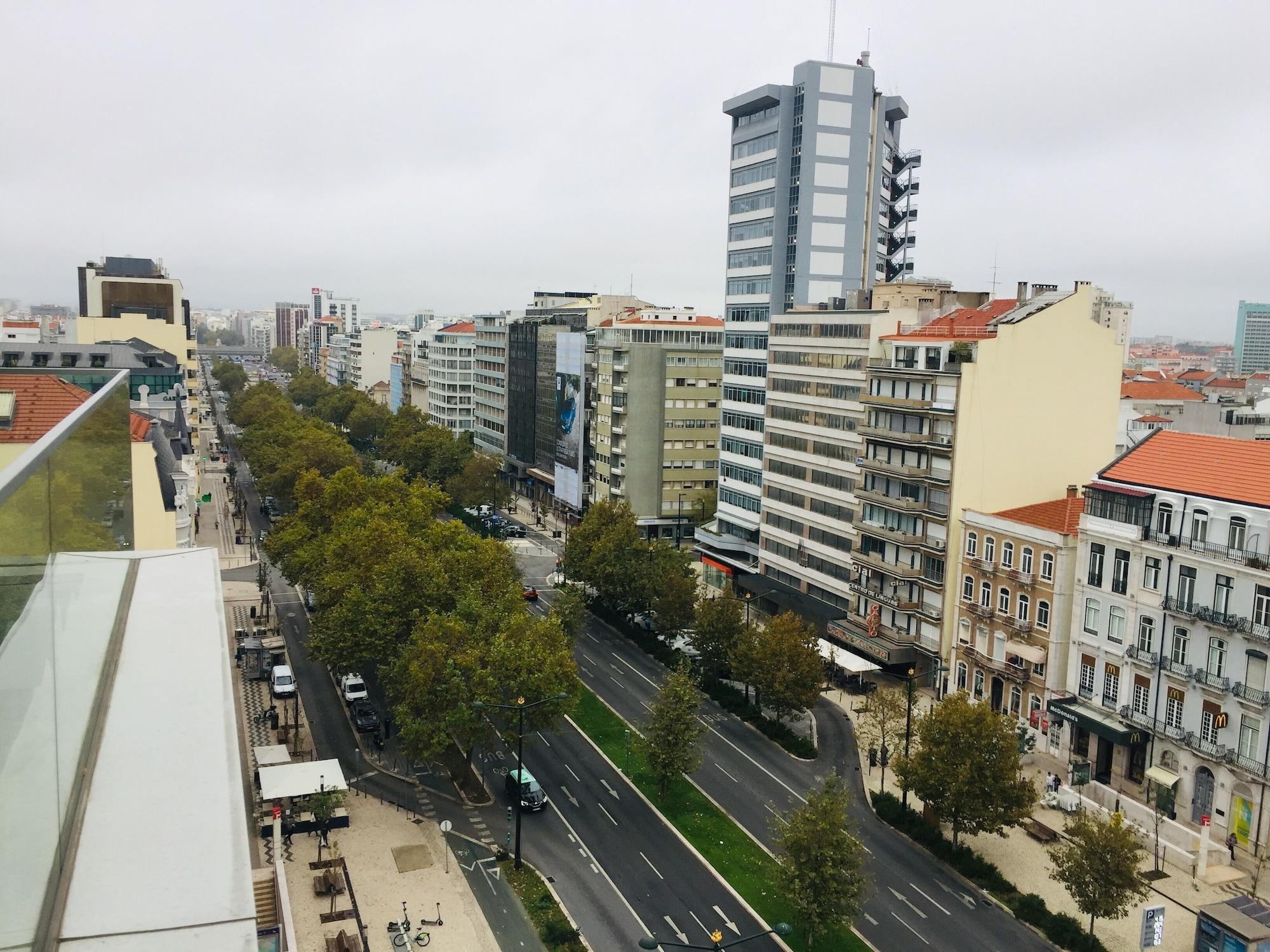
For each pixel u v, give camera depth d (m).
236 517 170.50
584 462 174.50
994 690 86.75
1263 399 133.88
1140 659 71.50
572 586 108.12
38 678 9.54
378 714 86.50
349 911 56.34
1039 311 92.81
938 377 93.25
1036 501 95.00
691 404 158.25
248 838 10.21
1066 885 55.59
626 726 85.62
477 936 54.84
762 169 148.00
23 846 8.21
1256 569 64.19
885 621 100.81
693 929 56.22
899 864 64.06
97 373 34.16
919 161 157.88
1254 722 64.00
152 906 8.98
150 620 15.91
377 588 84.44
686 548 130.75
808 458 117.12
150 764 11.41
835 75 140.00
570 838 66.38
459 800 71.81
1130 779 73.00
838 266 144.50
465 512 181.62
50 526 11.07
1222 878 61.94
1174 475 72.31
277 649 102.94
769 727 84.44
